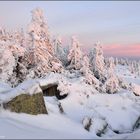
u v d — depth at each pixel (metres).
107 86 50.38
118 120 36.38
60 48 69.62
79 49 58.50
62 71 48.84
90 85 47.22
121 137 23.36
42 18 46.69
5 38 52.50
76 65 57.41
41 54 44.94
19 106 23.17
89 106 37.72
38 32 45.44
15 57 42.91
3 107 22.97
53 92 36.00
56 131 20.52
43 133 18.12
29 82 26.39
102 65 58.22
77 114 32.84
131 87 58.00
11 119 21.20
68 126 24.58
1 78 38.62
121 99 43.81
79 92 40.28
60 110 29.88
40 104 24.53
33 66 44.34
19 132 17.41
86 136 20.84
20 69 42.22
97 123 27.72
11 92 24.97
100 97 42.19
